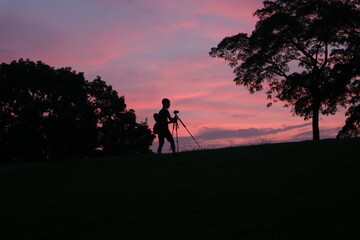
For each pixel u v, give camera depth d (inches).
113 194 419.2
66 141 2079.2
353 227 260.2
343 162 460.1
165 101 705.6
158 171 540.7
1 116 2032.5
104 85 2394.2
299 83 1770.4
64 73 2222.0
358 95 1740.9
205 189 398.3
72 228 319.9
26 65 2146.9
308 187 366.9
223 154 641.0
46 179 580.7
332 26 1689.2
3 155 2081.7
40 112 2082.9
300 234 257.4
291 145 673.0
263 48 1791.3
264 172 452.4
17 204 421.1
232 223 292.4
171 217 322.0
